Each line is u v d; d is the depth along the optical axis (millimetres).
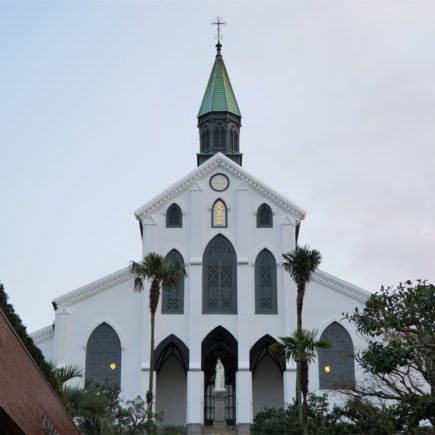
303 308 64062
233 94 78062
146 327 63531
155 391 62750
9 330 24938
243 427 60719
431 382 33250
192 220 66125
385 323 33000
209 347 66562
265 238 66312
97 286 64375
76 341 63406
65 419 33156
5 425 25984
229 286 65312
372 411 40656
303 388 50781
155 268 56906
